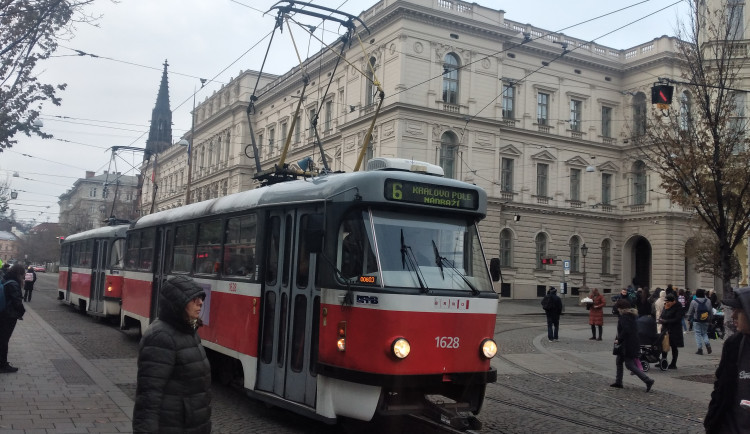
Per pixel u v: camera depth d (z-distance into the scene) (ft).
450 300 24.57
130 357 43.42
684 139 46.32
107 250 67.41
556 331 65.67
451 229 26.40
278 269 28.60
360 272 24.20
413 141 127.44
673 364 49.42
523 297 145.28
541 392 36.68
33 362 38.93
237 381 33.27
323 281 25.27
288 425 27.14
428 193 25.72
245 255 31.53
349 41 44.93
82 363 39.19
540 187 151.74
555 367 47.09
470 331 25.00
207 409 13.61
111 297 63.72
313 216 24.31
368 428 26.76
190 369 13.30
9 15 34.09
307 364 25.73
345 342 23.91
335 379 24.36
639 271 163.63
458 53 134.92
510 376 42.04
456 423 23.32
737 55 49.85
